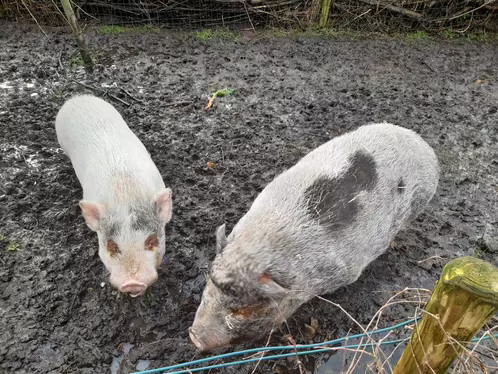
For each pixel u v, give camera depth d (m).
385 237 0.96
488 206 1.30
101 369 0.90
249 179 1.30
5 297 0.98
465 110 1.66
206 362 0.92
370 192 0.90
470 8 2.12
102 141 1.08
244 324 0.85
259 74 1.74
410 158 0.98
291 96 1.64
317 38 2.01
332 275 0.88
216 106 1.56
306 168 0.94
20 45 1.77
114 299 1.00
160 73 1.70
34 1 1.89
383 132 1.01
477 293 0.49
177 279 1.05
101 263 1.07
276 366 0.92
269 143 1.43
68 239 1.11
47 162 1.29
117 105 1.52
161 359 0.92
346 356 0.95
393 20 2.11
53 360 0.90
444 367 0.60
